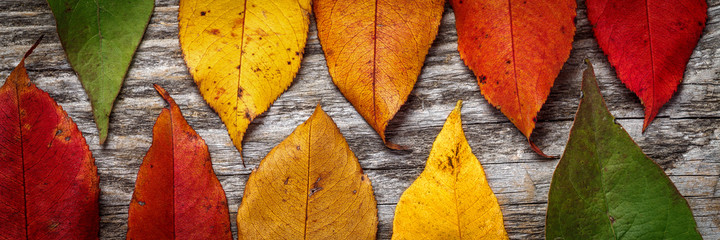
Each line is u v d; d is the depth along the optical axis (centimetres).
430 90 26
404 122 26
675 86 25
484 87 25
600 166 25
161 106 27
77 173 26
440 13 25
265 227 25
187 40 25
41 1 27
